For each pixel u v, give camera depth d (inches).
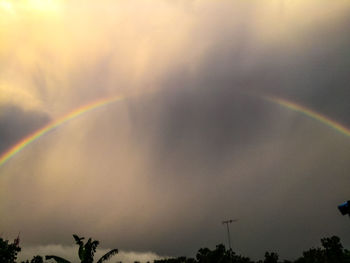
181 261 1539.1
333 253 1173.1
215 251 1398.9
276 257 1350.9
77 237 1210.6
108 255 1188.5
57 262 1166.3
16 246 1444.4
